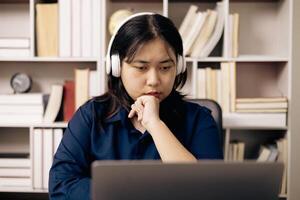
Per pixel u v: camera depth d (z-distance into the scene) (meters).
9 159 2.15
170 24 1.03
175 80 1.11
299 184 2.05
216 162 0.60
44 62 2.38
